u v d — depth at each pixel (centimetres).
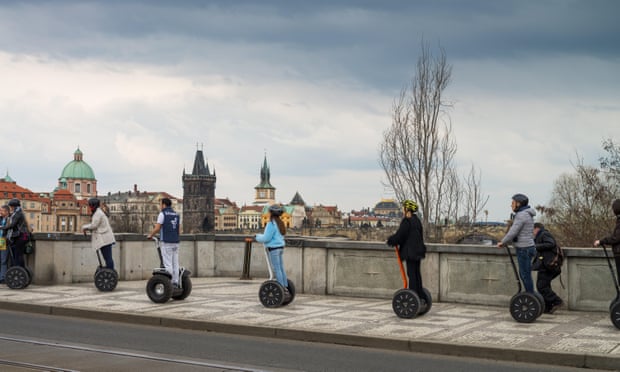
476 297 1589
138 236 2205
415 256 1373
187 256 2298
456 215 5144
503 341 1140
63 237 2000
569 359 1034
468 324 1316
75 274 2053
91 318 1477
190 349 1132
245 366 1003
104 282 1812
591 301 1495
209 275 2316
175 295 1652
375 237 15962
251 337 1264
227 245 2322
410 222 1380
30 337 1230
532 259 1443
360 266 1728
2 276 1997
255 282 2131
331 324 1309
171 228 1620
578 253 1497
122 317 1435
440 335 1196
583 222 5131
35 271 1988
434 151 5097
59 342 1182
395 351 1141
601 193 4909
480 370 997
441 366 1022
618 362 1005
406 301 1371
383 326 1288
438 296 1633
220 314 1430
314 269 1784
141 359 1044
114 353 1084
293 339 1246
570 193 6400
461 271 1608
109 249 1839
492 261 1573
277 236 1545
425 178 5081
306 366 1011
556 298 1438
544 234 1425
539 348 1079
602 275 1486
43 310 1548
